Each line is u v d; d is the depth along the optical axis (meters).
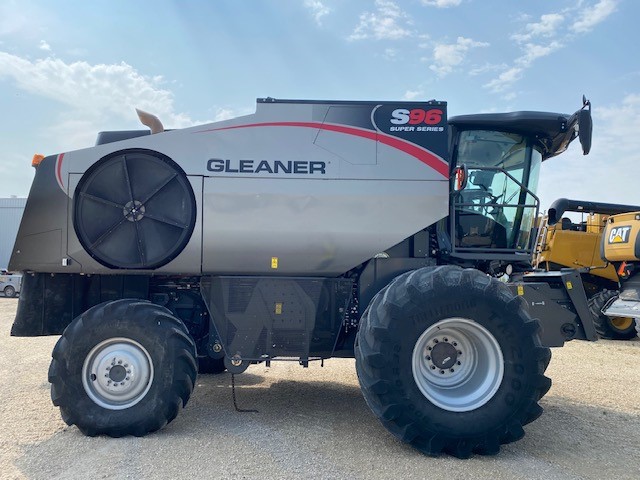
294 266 4.74
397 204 4.72
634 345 10.36
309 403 5.40
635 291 10.30
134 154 4.80
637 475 3.69
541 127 5.15
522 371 4.02
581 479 3.57
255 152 4.76
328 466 3.65
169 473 3.50
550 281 5.66
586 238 12.59
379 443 4.16
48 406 5.19
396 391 3.93
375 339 3.98
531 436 4.54
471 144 5.24
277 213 4.71
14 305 19.78
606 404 5.73
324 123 4.77
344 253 4.71
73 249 4.81
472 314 4.05
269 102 4.80
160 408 4.22
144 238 4.78
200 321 5.20
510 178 5.22
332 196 4.71
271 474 3.49
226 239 4.71
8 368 7.12
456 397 4.09
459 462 3.81
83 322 4.31
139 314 4.33
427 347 4.21
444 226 5.09
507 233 5.29
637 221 10.13
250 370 7.17
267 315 4.66
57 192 4.84
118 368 4.30
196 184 4.74
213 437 4.23
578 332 5.50
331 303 4.73
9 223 30.80
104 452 3.87
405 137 4.77
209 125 4.80
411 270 4.89
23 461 3.72
